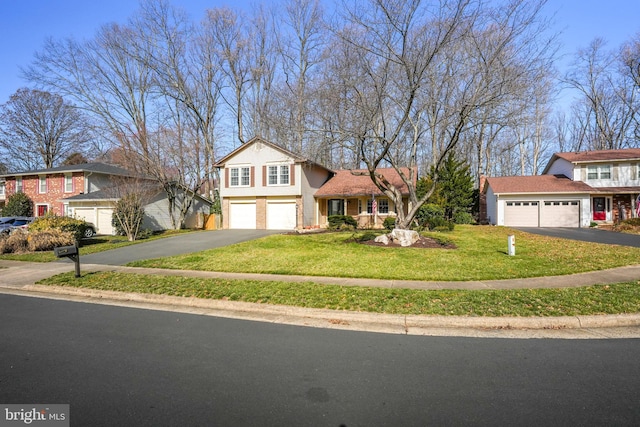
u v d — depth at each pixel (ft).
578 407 9.84
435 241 47.19
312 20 88.89
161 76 96.12
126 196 65.87
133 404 10.20
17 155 137.08
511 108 40.34
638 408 9.77
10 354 14.19
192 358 13.66
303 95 59.93
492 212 88.69
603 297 20.40
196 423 9.21
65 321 19.03
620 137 108.99
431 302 20.38
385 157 46.98
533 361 13.12
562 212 79.05
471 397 10.46
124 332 17.03
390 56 41.63
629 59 96.43
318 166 84.69
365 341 15.55
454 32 38.70
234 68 103.09
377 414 9.58
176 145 86.33
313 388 11.12
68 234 54.80
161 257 41.88
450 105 41.60
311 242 49.47
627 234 59.06
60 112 139.33
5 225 71.46
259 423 9.18
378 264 33.17
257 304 21.26
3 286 29.14
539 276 27.09
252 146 82.12
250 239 57.47
